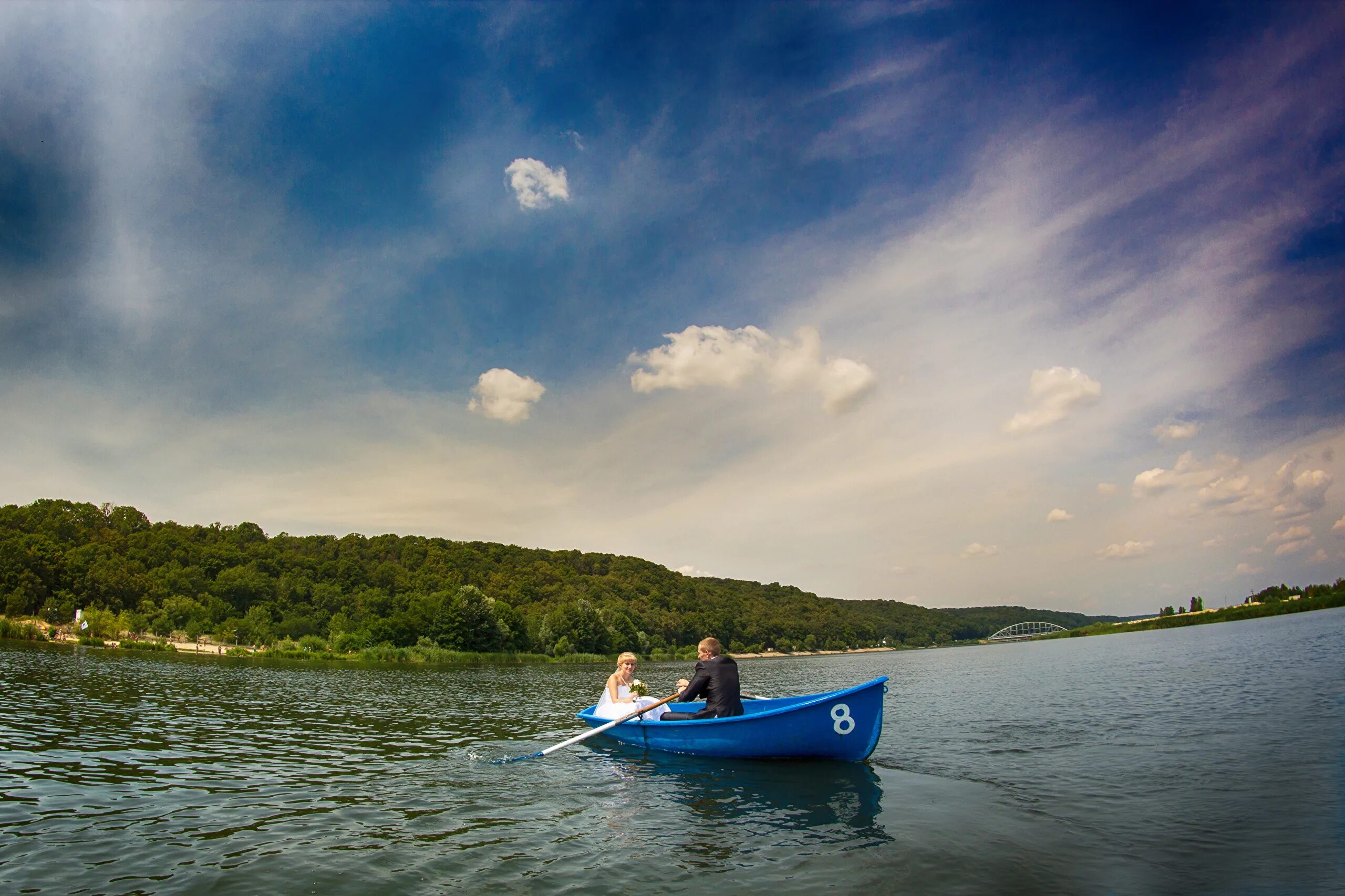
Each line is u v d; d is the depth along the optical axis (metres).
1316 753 8.74
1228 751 9.13
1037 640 165.75
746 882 5.02
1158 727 11.31
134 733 12.23
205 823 6.64
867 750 9.02
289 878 5.16
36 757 9.77
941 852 5.59
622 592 127.38
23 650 38.28
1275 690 15.07
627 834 6.25
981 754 9.74
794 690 25.05
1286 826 6.00
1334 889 4.67
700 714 10.29
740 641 127.44
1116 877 5.00
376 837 6.19
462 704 19.72
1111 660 32.31
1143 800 7.00
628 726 11.02
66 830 6.38
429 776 8.84
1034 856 5.47
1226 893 4.66
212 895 4.82
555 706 19.00
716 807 7.12
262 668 36.72
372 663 52.88
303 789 8.10
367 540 124.75
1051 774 8.36
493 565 123.44
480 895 4.82
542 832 6.32
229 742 11.54
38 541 69.06
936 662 53.72
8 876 5.19
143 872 5.27
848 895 4.75
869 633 162.88
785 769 8.95
